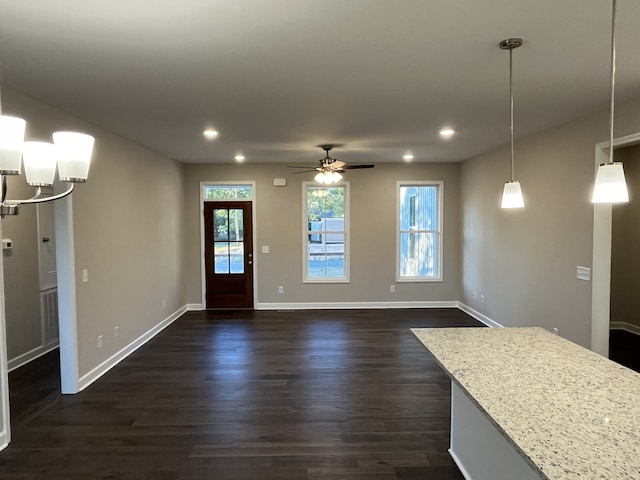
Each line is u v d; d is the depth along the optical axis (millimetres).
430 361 4504
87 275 3898
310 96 3168
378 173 7176
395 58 2434
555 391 1710
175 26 2010
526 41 2213
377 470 2539
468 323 6160
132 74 2666
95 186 4051
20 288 4469
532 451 1257
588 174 3787
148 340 5375
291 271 7266
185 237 7117
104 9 1837
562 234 4191
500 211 5562
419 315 6699
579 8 1855
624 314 5582
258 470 2541
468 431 2404
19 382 3967
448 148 5621
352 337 5465
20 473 2529
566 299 4133
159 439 2908
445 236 7227
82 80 2771
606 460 1207
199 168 7086
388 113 3693
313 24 1998
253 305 7289
